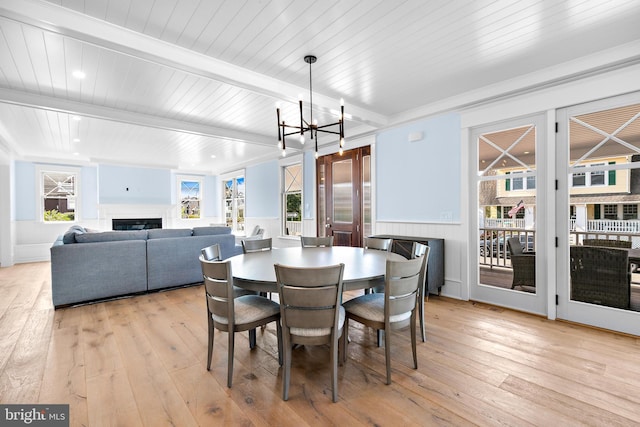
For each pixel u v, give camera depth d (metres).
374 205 4.69
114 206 7.69
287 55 2.60
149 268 4.00
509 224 3.32
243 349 2.46
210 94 3.46
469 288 3.64
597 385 1.89
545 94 3.00
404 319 2.06
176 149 6.39
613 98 2.65
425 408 1.69
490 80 3.14
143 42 2.27
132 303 3.64
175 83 3.15
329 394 1.83
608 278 2.73
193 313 3.29
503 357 2.26
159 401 1.77
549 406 1.70
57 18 1.94
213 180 9.63
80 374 2.05
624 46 2.45
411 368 2.12
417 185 4.12
